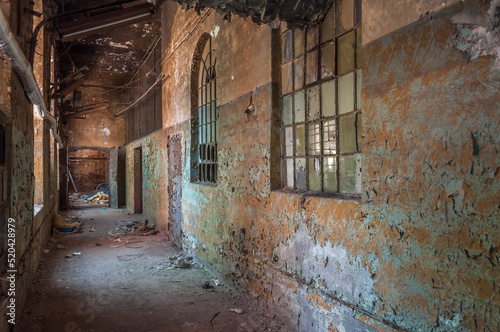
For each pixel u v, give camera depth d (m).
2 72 2.96
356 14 2.61
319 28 3.02
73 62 10.52
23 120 3.64
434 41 1.86
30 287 4.38
